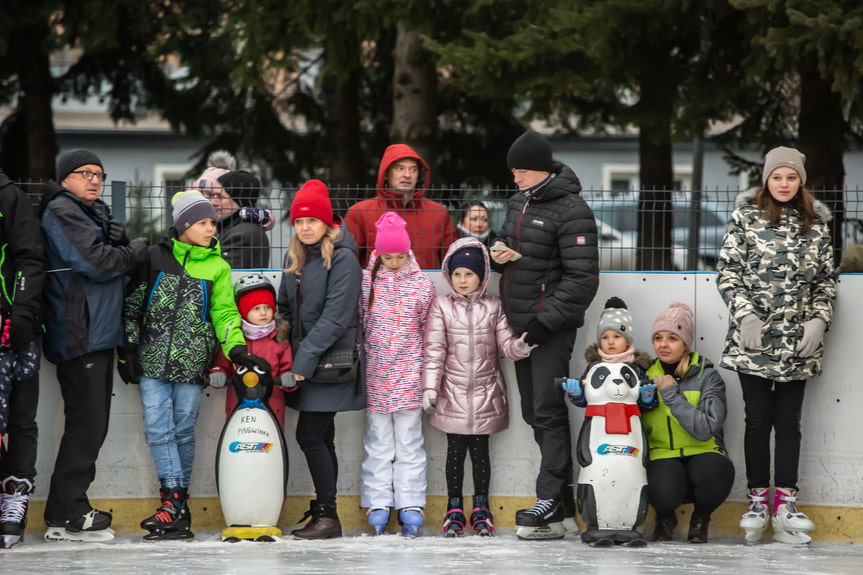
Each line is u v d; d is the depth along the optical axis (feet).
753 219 44.37
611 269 49.52
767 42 59.52
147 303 44.70
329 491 45.52
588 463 43.34
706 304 47.80
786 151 44.09
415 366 46.06
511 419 47.80
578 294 43.96
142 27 97.09
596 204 54.75
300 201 44.70
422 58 91.86
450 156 105.81
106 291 43.57
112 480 47.37
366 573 35.09
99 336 43.39
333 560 38.40
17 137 107.96
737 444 47.29
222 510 45.50
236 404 46.16
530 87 69.56
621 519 43.04
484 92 70.54
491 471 47.75
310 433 45.19
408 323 45.96
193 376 44.91
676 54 72.08
